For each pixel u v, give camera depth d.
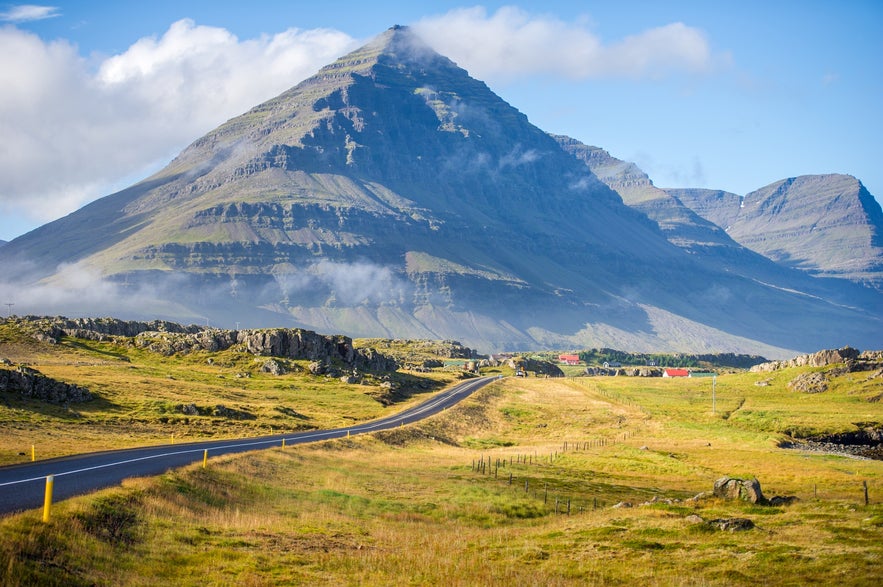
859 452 140.12
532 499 67.00
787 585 33.00
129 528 37.75
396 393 191.75
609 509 58.59
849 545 38.59
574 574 36.81
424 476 76.50
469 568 38.12
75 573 30.42
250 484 56.75
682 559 38.47
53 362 161.88
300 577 35.03
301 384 181.25
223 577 33.62
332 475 69.00
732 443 132.75
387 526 50.94
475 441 129.38
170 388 137.50
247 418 118.06
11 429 78.88
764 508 52.22
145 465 56.16
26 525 32.75
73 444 72.69
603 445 128.12
